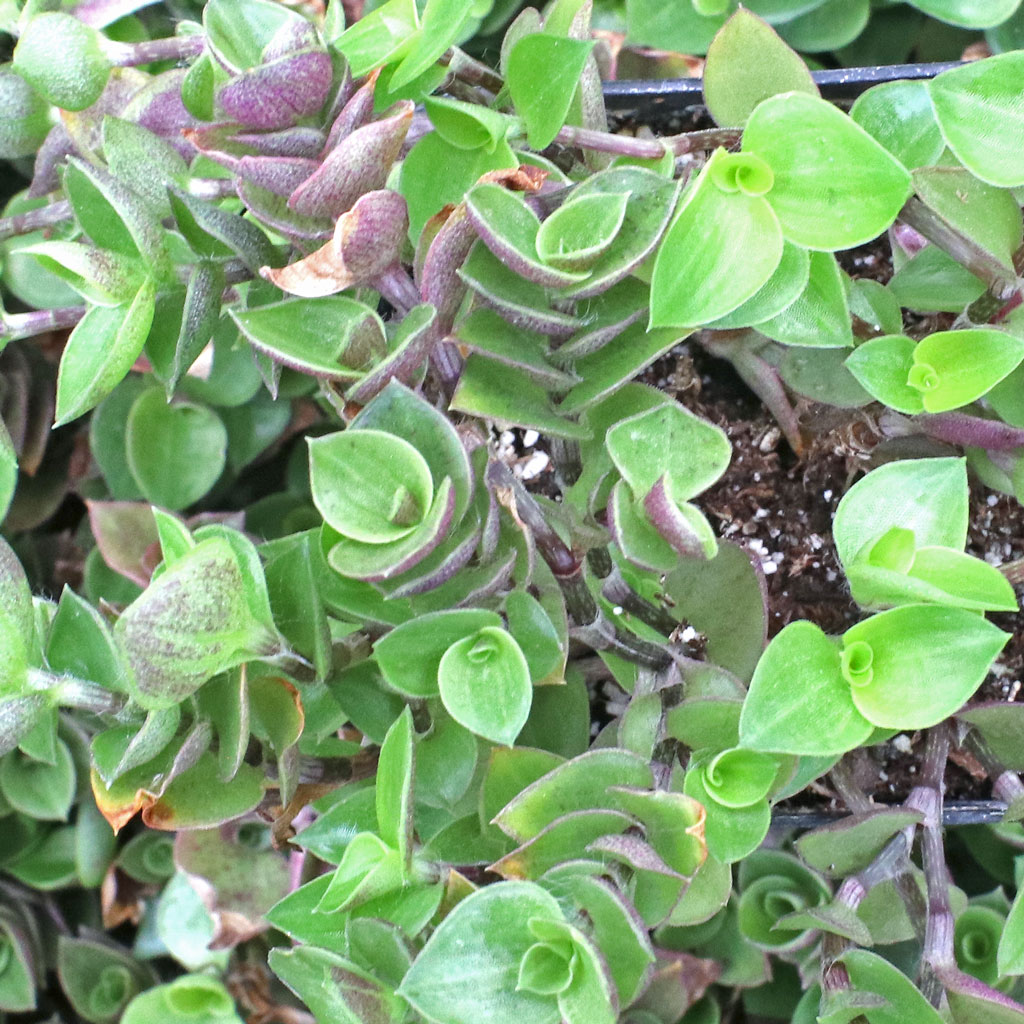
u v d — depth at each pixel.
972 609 0.26
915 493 0.27
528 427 0.26
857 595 0.27
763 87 0.28
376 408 0.26
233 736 0.26
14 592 0.25
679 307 0.26
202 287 0.27
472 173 0.27
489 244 0.25
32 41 0.28
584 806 0.26
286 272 0.25
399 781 0.26
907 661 0.26
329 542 0.26
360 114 0.26
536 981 0.24
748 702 0.25
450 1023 0.24
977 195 0.27
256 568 0.26
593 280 0.26
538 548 0.27
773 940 0.31
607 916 0.25
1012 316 0.28
